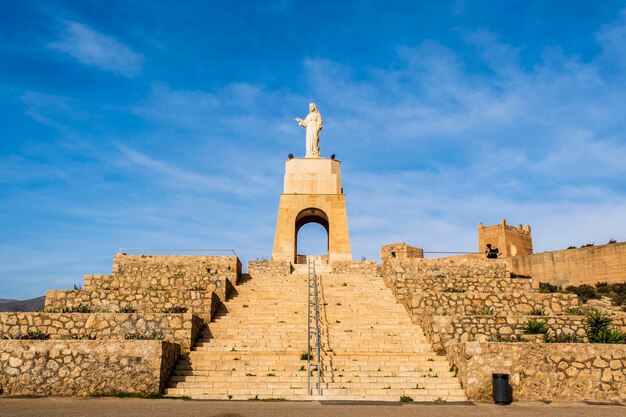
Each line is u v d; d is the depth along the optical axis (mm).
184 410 13984
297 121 40344
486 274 29969
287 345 21188
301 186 37875
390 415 13758
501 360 17141
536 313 23594
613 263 49875
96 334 20406
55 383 16547
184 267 29641
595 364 17156
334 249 36062
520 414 14320
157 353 16938
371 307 25375
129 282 27031
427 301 24031
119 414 13336
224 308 24969
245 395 16641
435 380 17938
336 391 16938
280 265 33531
